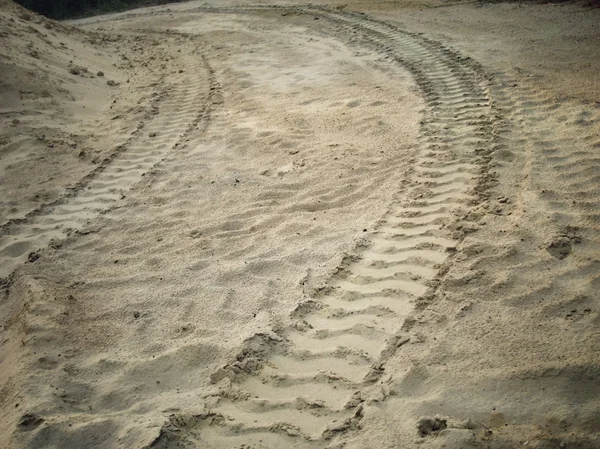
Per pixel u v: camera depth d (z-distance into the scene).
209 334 3.10
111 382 2.79
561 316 2.85
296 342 2.99
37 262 4.04
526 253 3.40
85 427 2.46
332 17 12.66
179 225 4.42
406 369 2.65
